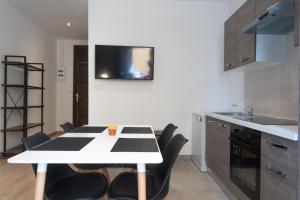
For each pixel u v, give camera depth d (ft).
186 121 13.42
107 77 12.76
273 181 5.61
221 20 13.46
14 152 13.37
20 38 15.16
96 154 4.59
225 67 11.53
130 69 12.85
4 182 9.91
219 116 9.35
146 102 13.20
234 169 7.97
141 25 13.10
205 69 13.46
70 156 4.44
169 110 13.34
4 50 13.43
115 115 13.07
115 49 12.77
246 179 7.07
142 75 12.91
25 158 4.29
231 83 13.25
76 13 15.24
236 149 7.79
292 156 4.88
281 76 8.78
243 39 9.39
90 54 12.88
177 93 13.35
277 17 6.73
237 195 7.75
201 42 13.41
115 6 12.96
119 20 12.99
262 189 6.11
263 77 10.13
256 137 6.47
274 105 9.25
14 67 14.52
